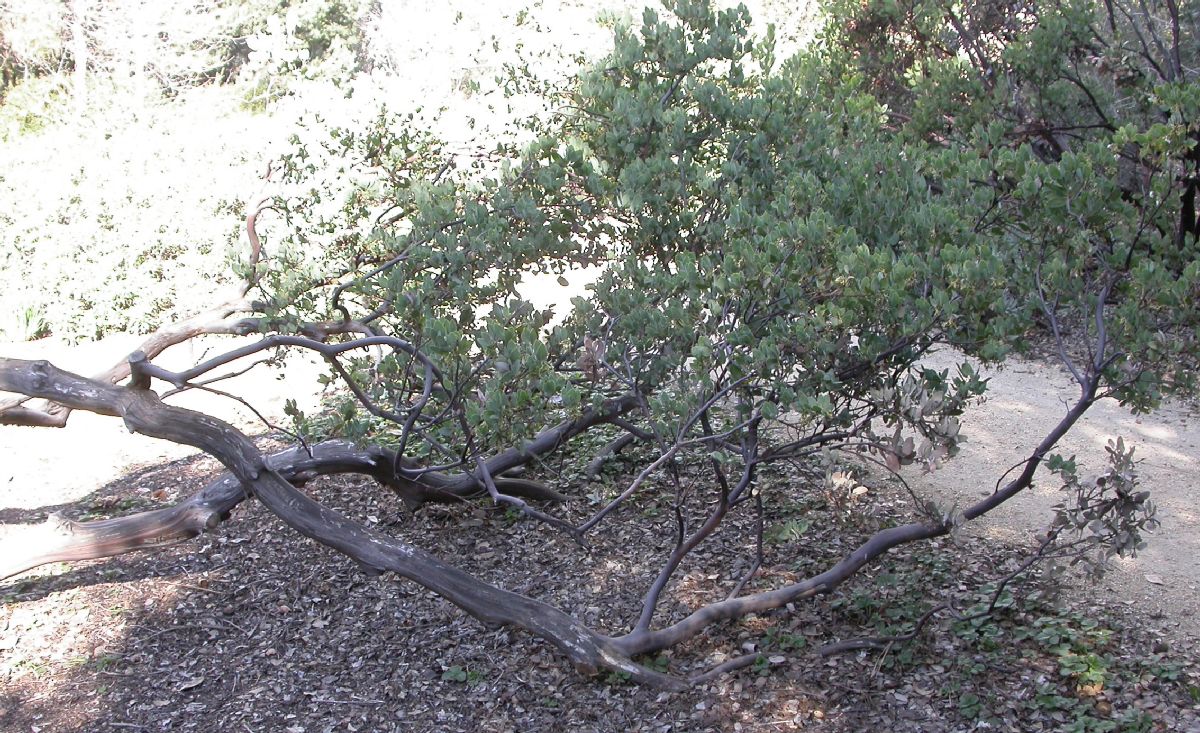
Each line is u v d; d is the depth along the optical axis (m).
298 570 6.23
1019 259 4.76
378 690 5.03
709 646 5.07
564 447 7.40
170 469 8.09
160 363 10.77
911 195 5.12
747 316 4.25
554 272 5.70
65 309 11.47
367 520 6.72
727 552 5.89
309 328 5.25
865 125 6.35
